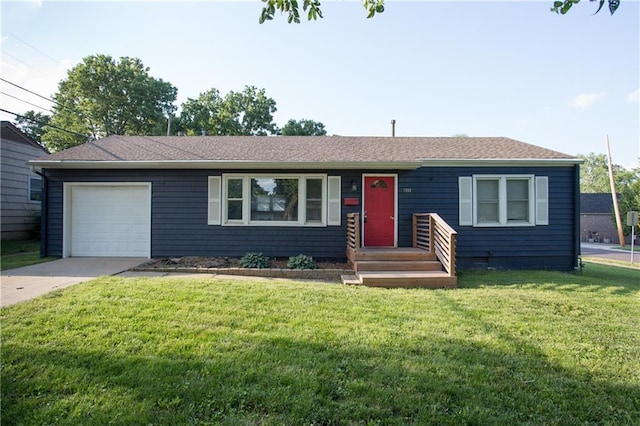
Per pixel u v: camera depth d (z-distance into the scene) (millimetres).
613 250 24078
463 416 2428
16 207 13539
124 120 28406
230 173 9711
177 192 9758
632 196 27094
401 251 8523
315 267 8602
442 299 5758
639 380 3025
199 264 8836
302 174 9672
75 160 9375
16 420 2324
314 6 3578
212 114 32625
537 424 2379
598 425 2406
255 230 9695
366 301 5480
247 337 3732
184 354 3287
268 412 2453
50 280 6598
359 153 10234
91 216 9969
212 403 2527
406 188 9750
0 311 4414
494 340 3836
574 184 9711
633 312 5148
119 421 2318
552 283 7402
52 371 2928
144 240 9883
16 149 13547
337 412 2453
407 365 3170
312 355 3332
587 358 3447
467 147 10922
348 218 9398
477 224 9695
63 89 27219
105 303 4828
